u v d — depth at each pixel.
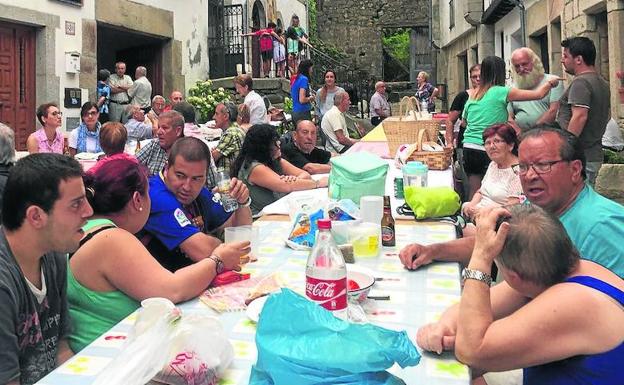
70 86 8.93
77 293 2.01
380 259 2.45
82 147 6.73
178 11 11.42
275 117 9.01
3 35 8.09
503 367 1.50
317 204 2.79
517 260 1.54
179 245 2.47
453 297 1.98
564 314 1.44
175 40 11.37
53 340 1.92
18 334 1.74
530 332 1.45
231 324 1.78
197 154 2.58
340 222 2.52
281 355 1.27
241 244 2.21
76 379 1.43
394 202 3.60
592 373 1.44
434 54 19.59
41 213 1.70
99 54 11.73
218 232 3.15
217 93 11.46
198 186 2.62
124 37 11.03
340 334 1.28
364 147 6.00
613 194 5.80
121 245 1.97
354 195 3.28
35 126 8.55
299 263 2.40
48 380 1.43
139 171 2.16
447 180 4.20
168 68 11.32
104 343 1.65
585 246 2.11
